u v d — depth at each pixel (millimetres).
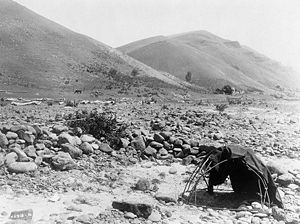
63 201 8141
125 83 80562
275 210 7840
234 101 49375
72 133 13312
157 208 7887
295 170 11789
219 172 9078
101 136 14008
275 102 53469
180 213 7891
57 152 11508
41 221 6891
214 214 7891
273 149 15344
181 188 9719
